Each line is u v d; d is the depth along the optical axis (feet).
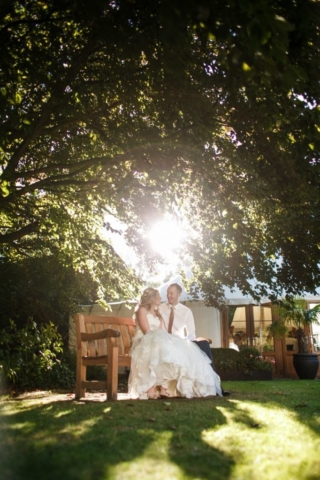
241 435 10.98
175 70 17.63
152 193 29.32
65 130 27.32
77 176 31.94
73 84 23.29
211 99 23.07
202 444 10.02
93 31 20.13
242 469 8.35
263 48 12.00
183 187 28.37
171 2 12.20
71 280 44.42
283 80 12.74
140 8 17.17
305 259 28.45
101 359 19.93
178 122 23.68
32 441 10.21
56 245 38.34
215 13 12.35
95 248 37.78
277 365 49.67
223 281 31.94
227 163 25.54
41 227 34.73
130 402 17.48
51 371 30.04
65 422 12.71
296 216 25.71
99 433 11.09
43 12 22.35
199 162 24.34
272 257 29.19
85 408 15.52
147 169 24.64
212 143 24.71
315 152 21.94
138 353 19.71
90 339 20.53
